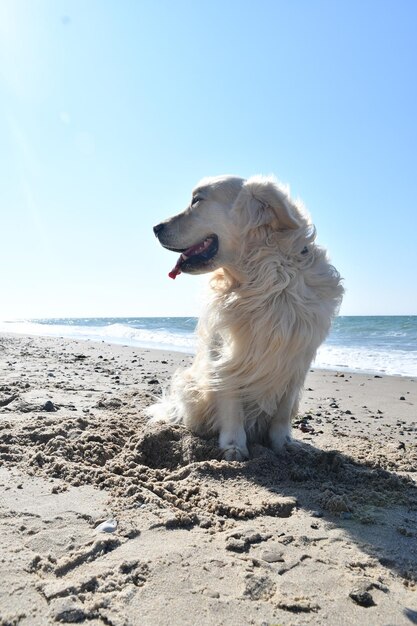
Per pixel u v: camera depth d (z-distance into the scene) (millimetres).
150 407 1745
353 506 1003
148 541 805
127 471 1133
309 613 631
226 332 1315
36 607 612
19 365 3449
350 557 783
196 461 1283
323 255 1358
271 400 1355
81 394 2232
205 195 1375
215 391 1334
